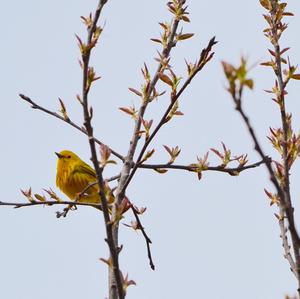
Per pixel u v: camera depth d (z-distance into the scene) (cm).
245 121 627
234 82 612
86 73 924
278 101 1090
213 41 1058
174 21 1259
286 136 1051
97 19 953
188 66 1079
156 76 1204
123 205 948
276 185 684
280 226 1058
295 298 773
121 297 912
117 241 1052
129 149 1181
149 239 1166
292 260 1015
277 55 1153
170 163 1247
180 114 1141
